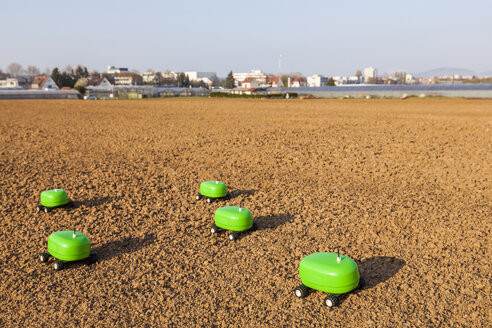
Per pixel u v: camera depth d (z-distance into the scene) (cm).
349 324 538
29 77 17088
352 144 1811
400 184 1187
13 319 557
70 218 925
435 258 719
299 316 557
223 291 619
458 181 1210
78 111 3791
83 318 557
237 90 10156
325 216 927
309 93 8288
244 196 1080
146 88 9312
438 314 558
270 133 2175
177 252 753
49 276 673
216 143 1866
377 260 715
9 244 790
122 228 866
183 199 1059
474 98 6738
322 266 582
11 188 1141
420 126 2419
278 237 817
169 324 543
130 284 645
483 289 617
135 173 1312
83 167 1393
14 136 2084
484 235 809
